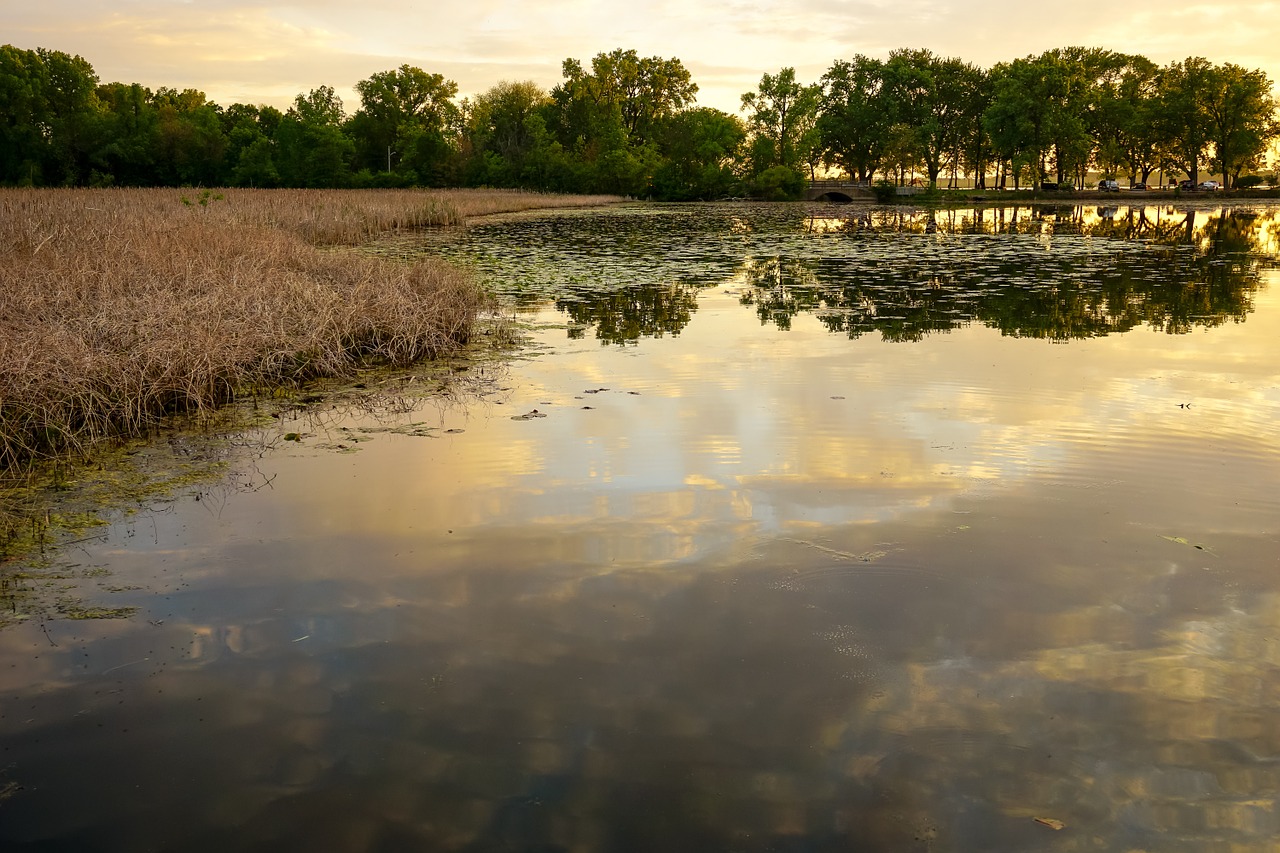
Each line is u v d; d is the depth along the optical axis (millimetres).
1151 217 40125
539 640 3547
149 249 12320
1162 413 6688
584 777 2754
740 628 3615
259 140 70438
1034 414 6711
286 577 4160
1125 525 4617
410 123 76312
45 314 8633
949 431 6309
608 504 5012
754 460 5750
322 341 8734
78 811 2629
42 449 6188
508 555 4348
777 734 2949
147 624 3736
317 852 2465
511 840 2498
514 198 52375
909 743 2896
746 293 14109
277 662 3424
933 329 10609
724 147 66375
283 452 6145
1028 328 10578
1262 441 5988
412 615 3768
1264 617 3654
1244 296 13172
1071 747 2869
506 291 14367
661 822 2566
